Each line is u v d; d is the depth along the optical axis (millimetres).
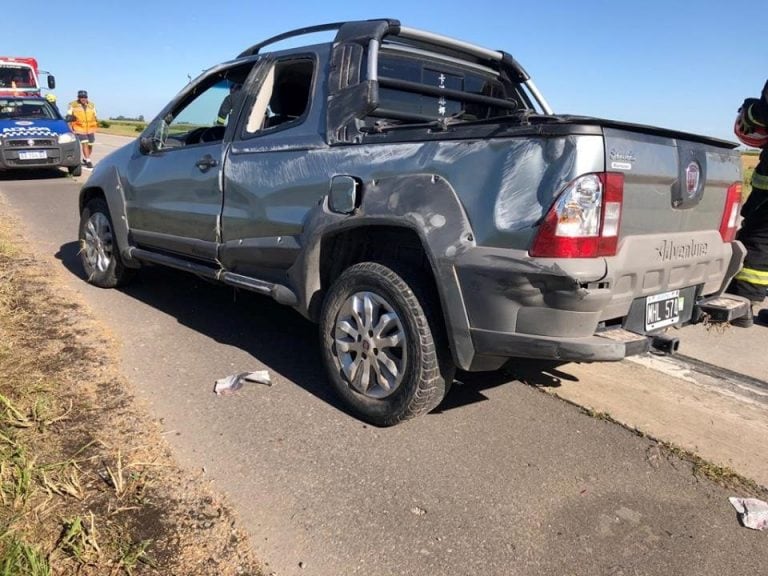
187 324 5055
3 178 15219
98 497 2684
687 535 2695
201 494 2783
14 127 14500
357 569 2410
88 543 2375
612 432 3545
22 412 3301
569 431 3539
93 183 5832
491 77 4859
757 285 5465
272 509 2727
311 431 3406
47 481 2717
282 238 3945
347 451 3225
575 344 2844
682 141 3262
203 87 5027
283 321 5254
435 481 2998
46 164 14805
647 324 3234
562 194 2742
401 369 3334
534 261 2801
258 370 4199
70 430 3193
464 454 3250
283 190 3930
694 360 4648
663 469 3191
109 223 5773
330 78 3850
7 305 5035
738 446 3426
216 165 4457
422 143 3254
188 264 4859
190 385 3902
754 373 4434
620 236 2947
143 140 5297
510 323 2949
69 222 9359
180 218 4820
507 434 3479
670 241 3227
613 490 2996
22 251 7148
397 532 2627
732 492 3021
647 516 2812
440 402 3449
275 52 4359
